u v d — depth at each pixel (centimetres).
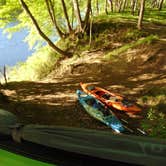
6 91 1487
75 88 1513
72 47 2048
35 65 2033
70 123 1141
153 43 1748
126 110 1180
